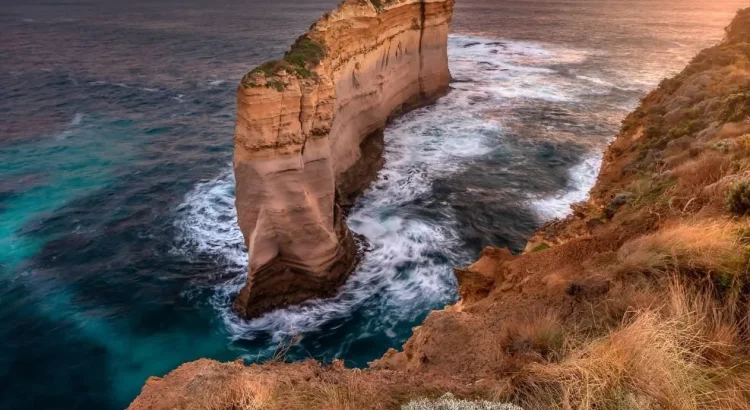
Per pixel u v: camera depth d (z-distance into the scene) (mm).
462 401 4523
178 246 21016
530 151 29359
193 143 33656
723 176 9680
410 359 8094
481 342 6723
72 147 32531
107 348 15469
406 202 23469
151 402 5824
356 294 17297
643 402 4004
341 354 14812
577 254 9562
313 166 17281
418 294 17250
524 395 4621
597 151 29203
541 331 6066
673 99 25203
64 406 13531
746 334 4969
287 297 16984
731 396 4102
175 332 16062
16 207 24375
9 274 19125
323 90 16812
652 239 7270
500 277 10609
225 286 18234
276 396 5152
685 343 4789
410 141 30922
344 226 19016
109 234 21984
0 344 15625
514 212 22422
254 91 14664
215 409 5000
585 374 4359
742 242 6203
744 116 15703
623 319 5316
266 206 15977
